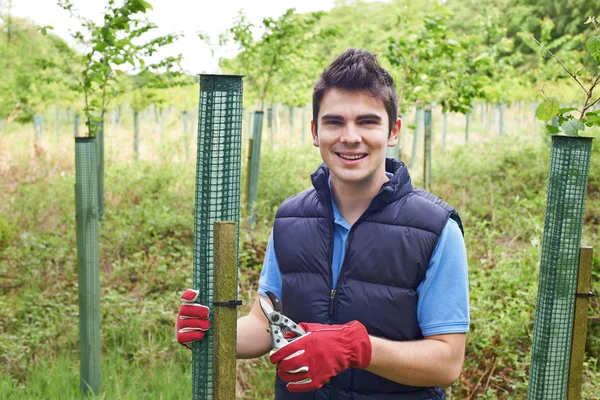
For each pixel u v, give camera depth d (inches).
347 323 74.0
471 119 1009.5
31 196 392.5
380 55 300.5
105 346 202.8
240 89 65.6
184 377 179.6
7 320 220.8
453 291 78.4
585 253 72.1
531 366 75.5
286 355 67.7
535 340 74.9
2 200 399.2
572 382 73.5
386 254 78.6
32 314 225.1
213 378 64.2
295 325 70.3
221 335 62.9
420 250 78.0
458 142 733.3
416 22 254.7
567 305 72.6
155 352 195.6
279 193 379.2
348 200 81.9
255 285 249.4
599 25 85.0
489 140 648.4
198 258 66.7
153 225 322.0
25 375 186.9
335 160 78.3
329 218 82.5
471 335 183.3
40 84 636.1
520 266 219.3
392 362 73.4
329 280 81.5
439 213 79.2
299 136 820.0
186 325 65.5
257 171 323.0
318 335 68.4
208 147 65.1
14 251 296.4
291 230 84.5
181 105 748.6
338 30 360.2
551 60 503.5
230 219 66.5
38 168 505.4
